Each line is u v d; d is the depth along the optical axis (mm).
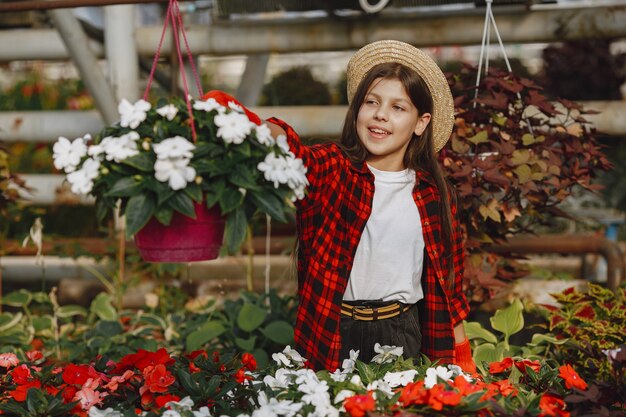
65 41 4098
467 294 3291
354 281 2406
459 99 3102
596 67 6094
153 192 1828
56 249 4352
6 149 3768
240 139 1835
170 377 2117
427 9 4348
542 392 2244
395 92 2373
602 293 3215
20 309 4719
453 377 2229
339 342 2363
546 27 4160
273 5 4227
